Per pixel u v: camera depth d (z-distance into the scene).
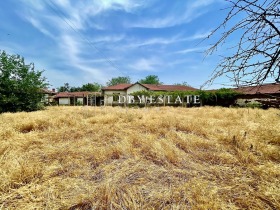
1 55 9.49
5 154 2.55
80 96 38.34
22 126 4.19
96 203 1.56
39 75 10.67
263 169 2.17
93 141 3.36
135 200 1.63
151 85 35.41
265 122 5.03
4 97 9.15
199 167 2.29
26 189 1.76
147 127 4.25
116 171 2.15
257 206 1.54
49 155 2.62
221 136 3.43
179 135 3.49
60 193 1.73
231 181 1.95
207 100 18.06
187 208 1.52
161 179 1.98
